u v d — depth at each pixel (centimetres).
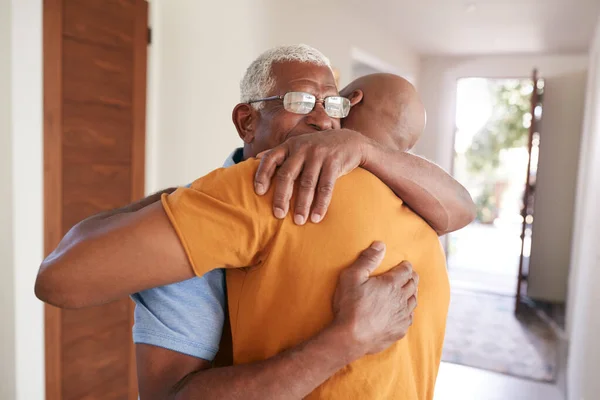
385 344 71
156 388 72
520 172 969
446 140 616
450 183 85
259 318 71
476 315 499
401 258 78
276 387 65
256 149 95
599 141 297
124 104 232
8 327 190
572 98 554
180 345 72
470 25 453
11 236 186
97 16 213
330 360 67
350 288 68
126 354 243
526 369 366
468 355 391
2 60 182
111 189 228
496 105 907
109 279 64
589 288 282
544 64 565
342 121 101
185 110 264
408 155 82
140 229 65
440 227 87
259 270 71
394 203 79
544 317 499
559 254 564
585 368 265
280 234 69
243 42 296
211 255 67
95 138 217
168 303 73
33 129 190
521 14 409
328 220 71
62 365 209
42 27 190
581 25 434
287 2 327
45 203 196
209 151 283
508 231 993
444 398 319
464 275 661
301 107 88
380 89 99
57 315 205
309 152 71
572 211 556
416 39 521
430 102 620
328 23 379
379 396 71
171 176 261
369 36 454
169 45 254
